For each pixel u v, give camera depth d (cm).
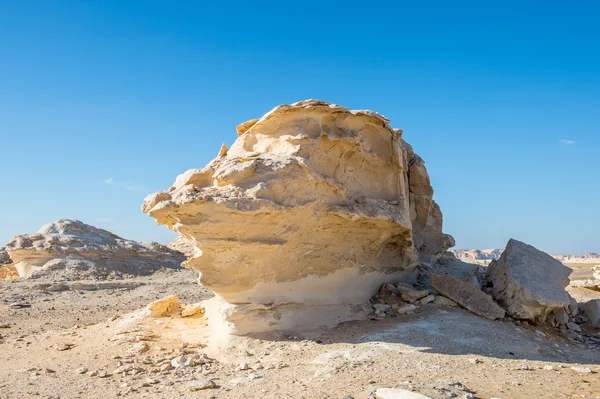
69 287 2139
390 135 1188
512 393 712
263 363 909
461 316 1111
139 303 1825
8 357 1058
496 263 1313
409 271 1303
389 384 733
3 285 2139
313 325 1077
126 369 918
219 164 1022
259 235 1019
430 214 1490
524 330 1106
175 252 3088
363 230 1155
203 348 1041
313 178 1038
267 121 1070
